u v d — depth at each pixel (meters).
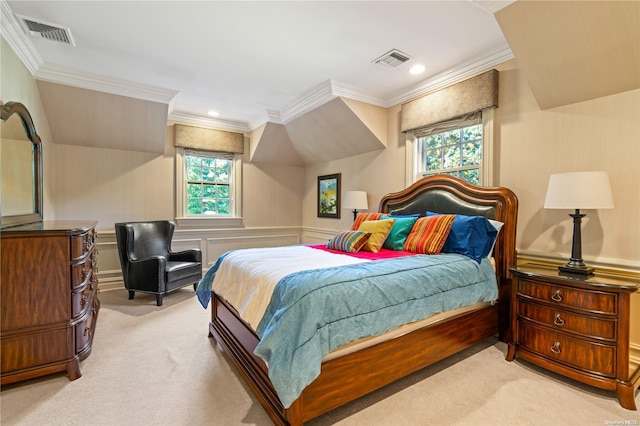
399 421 1.65
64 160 4.03
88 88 3.47
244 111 4.64
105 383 1.99
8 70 2.45
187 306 3.50
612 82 2.17
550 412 1.73
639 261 2.11
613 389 1.81
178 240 4.83
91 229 2.48
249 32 2.52
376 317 1.71
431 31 2.52
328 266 2.01
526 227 2.68
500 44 2.72
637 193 2.12
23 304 1.91
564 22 2.04
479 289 2.29
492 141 2.90
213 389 1.94
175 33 2.55
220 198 5.26
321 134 4.57
